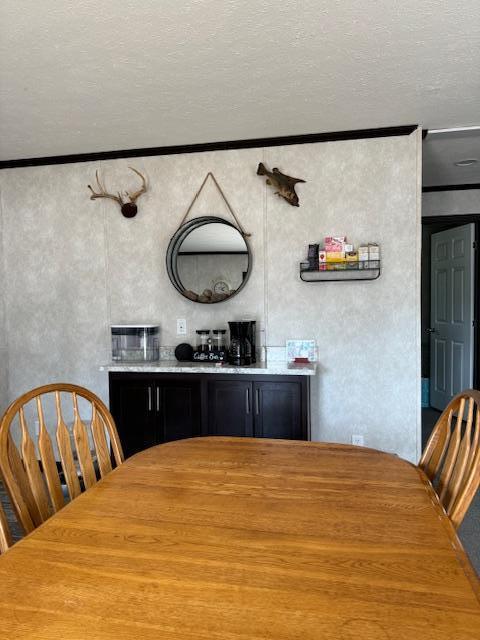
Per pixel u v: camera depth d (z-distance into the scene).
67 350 3.67
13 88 2.48
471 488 1.21
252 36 2.04
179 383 3.08
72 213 3.62
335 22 1.95
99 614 0.82
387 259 3.17
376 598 0.86
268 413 2.97
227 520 1.16
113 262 3.58
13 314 3.74
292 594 0.87
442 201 4.84
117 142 3.34
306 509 1.22
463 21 1.95
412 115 2.93
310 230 3.28
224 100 2.68
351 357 3.24
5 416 1.35
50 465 1.45
